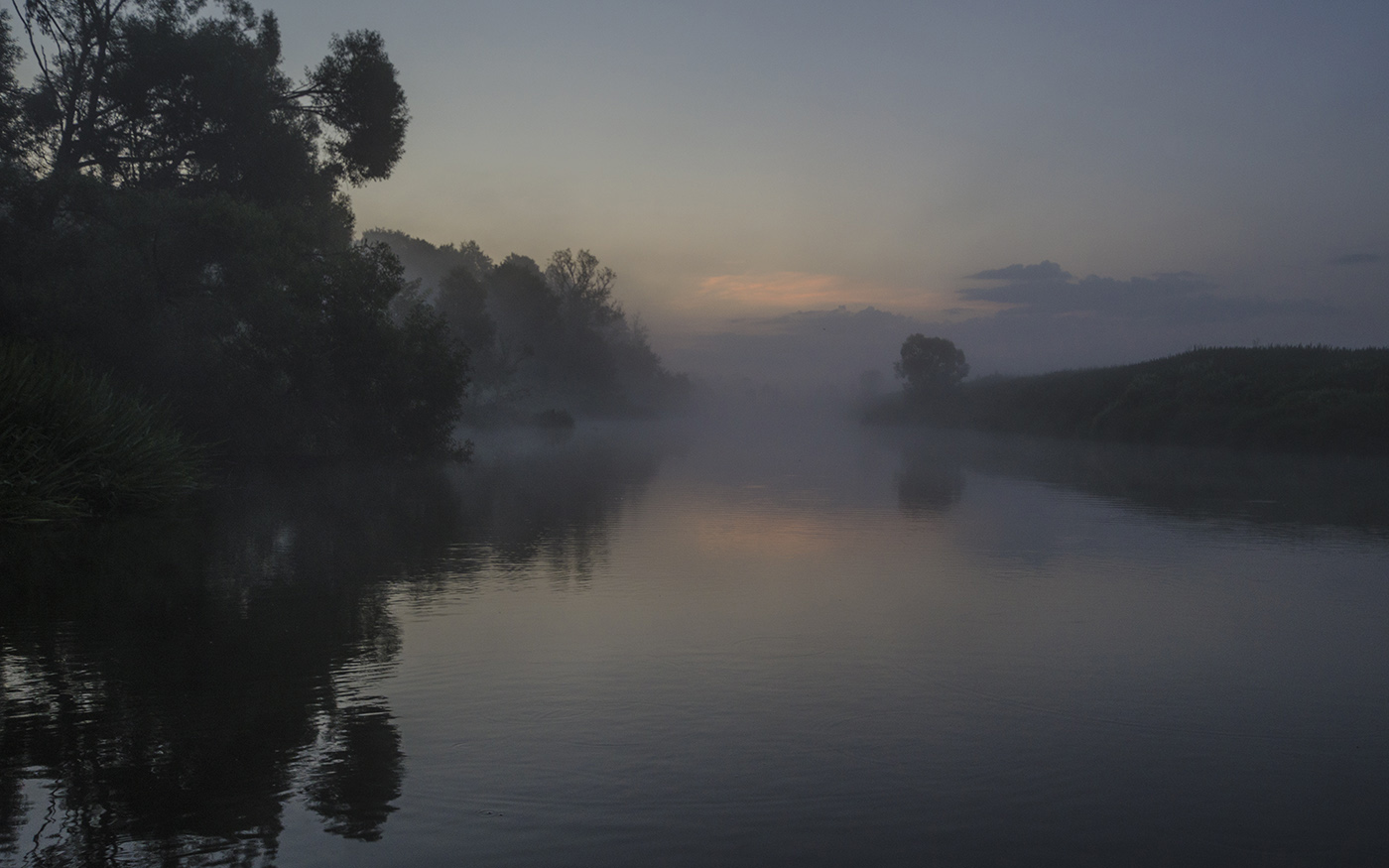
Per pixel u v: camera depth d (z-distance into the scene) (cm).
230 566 955
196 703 507
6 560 966
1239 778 409
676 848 337
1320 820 365
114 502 1330
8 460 1209
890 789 395
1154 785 401
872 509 1561
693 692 536
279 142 2673
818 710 504
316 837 344
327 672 573
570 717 489
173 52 2422
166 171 2709
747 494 1834
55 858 324
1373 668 595
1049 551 1098
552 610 762
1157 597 825
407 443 2619
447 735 459
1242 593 842
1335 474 2319
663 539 1196
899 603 798
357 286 2502
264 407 2339
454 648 636
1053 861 328
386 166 3102
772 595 828
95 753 430
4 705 501
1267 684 557
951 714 499
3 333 1894
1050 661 611
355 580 888
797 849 337
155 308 2138
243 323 2456
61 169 2189
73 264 2100
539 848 337
